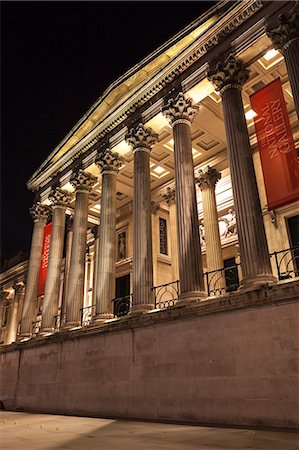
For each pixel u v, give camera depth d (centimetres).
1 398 2931
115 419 1795
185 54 2256
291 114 2459
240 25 2045
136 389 1880
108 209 2588
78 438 1148
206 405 1548
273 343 1409
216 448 903
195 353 1662
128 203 3706
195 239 1939
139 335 1969
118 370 2020
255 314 1497
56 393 2402
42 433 1300
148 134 2461
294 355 1337
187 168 2084
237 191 1775
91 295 3856
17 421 1808
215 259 2677
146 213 2286
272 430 1226
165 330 1838
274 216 2483
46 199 3406
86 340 2316
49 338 2634
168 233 3481
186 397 1634
